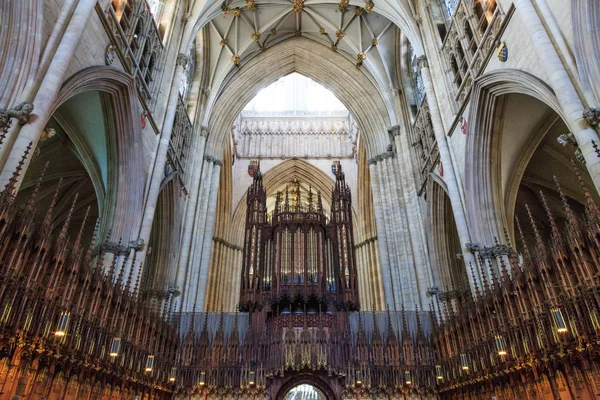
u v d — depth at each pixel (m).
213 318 18.42
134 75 15.38
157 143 18.06
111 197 15.77
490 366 12.45
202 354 16.19
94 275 11.19
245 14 26.80
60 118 15.45
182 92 24.14
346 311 18.67
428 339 16.91
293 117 43.59
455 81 17.84
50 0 10.56
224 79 28.34
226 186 36.38
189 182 24.36
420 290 21.14
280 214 23.05
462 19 17.02
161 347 15.30
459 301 18.78
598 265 8.52
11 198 7.86
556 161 19.02
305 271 20.41
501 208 15.62
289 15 27.97
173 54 20.11
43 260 8.69
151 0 19.08
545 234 24.20
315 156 41.50
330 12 27.09
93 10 12.48
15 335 7.77
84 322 10.42
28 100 9.41
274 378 15.73
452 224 20.75
